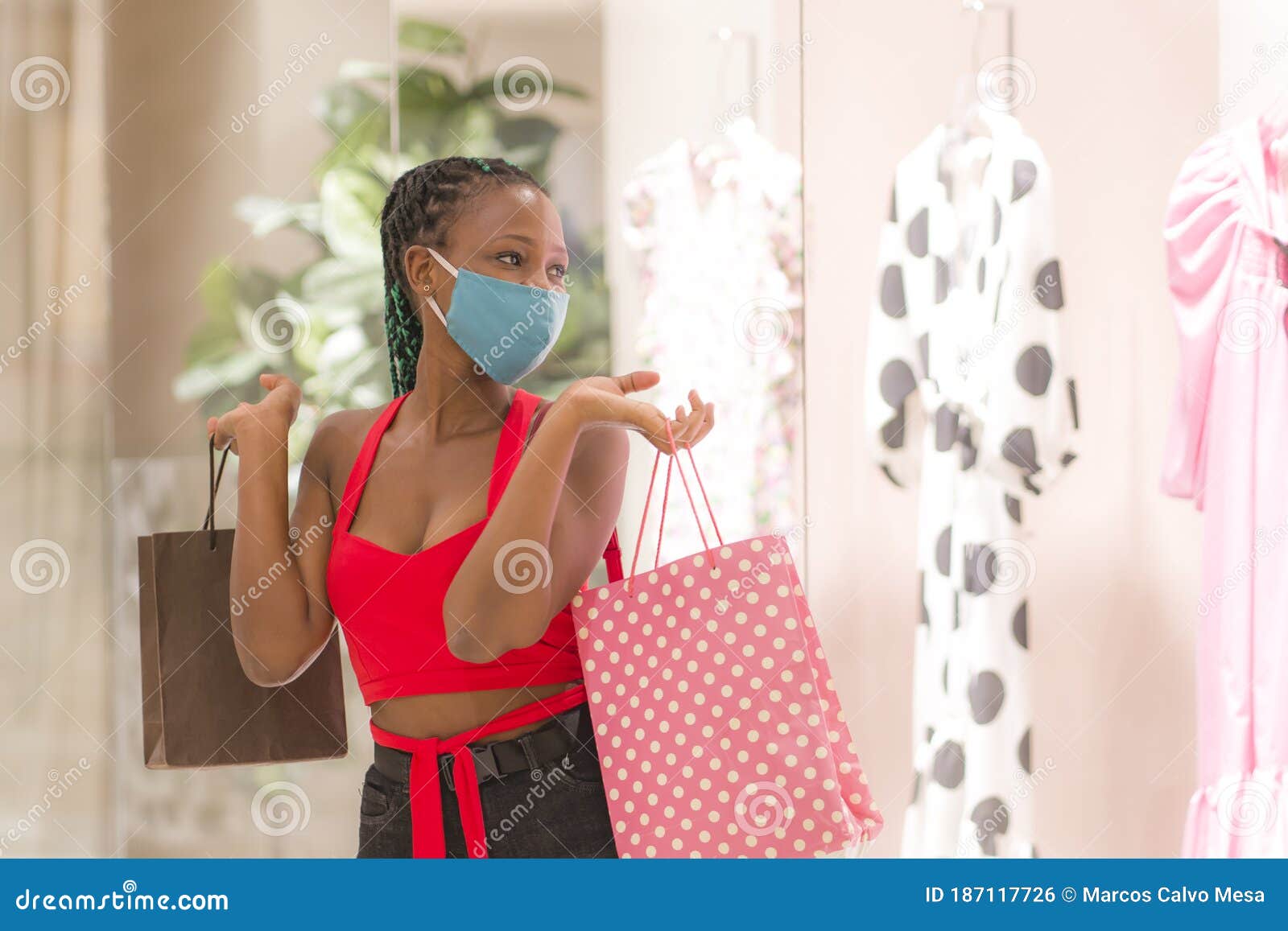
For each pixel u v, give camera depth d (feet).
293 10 6.56
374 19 6.62
